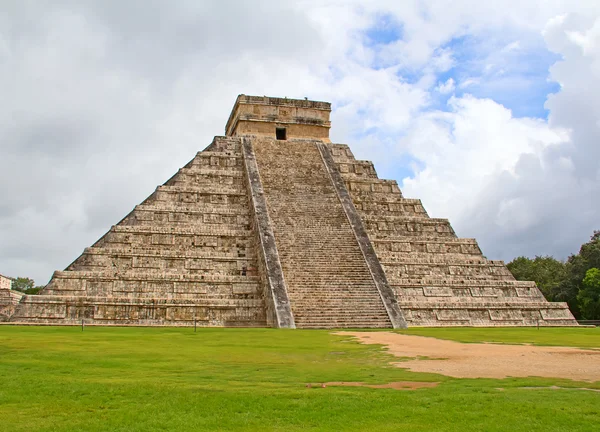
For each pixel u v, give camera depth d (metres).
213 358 15.88
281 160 46.06
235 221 40.34
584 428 8.39
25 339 19.98
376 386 11.65
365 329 29.50
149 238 37.19
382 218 42.81
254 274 36.75
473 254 42.03
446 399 10.15
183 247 37.44
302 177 44.09
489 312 36.84
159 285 34.31
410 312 35.56
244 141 48.06
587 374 13.22
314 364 15.06
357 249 36.91
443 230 43.81
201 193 41.62
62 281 33.16
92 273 33.66
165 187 40.97
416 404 9.81
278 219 38.75
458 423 8.70
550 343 21.30
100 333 24.14
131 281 34.03
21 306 31.34
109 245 36.44
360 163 48.59
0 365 13.70
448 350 18.53
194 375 12.81
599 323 45.22
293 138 51.75
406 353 17.64
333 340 22.03
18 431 8.30
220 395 10.48
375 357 16.64
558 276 64.75
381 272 34.84
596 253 55.12
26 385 11.29
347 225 39.12
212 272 36.41
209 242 37.91
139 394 10.56
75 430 8.39
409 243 41.19
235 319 33.03
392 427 8.55
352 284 33.88
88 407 9.68
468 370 13.95
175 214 39.44
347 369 14.11
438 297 37.69
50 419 8.95
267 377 12.70
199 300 33.12
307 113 52.56
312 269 34.69
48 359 14.77
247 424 8.75
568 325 37.38
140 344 19.17
